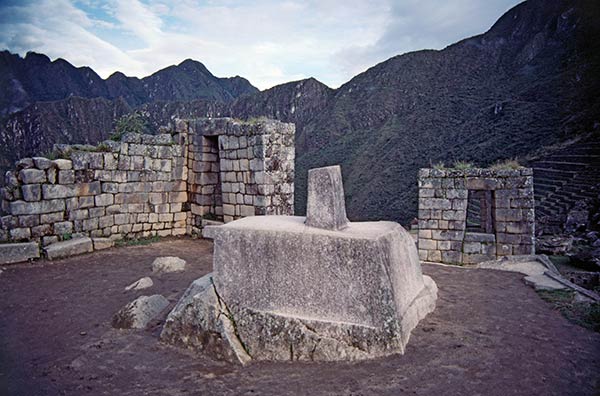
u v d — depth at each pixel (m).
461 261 10.25
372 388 3.33
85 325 5.08
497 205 9.99
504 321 4.81
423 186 10.59
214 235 4.48
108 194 10.26
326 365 3.78
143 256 9.03
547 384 3.36
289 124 10.29
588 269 9.48
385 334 3.82
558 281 6.58
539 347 4.07
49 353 4.29
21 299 6.12
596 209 16.77
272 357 4.00
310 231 4.22
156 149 11.13
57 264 8.29
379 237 4.09
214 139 11.54
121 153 10.45
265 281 4.21
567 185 20.67
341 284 3.98
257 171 9.86
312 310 4.03
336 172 4.53
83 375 3.78
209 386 3.52
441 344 4.10
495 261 8.62
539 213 18.38
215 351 4.06
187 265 8.11
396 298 4.15
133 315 4.99
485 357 3.83
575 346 4.09
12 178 8.88
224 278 4.39
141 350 4.30
